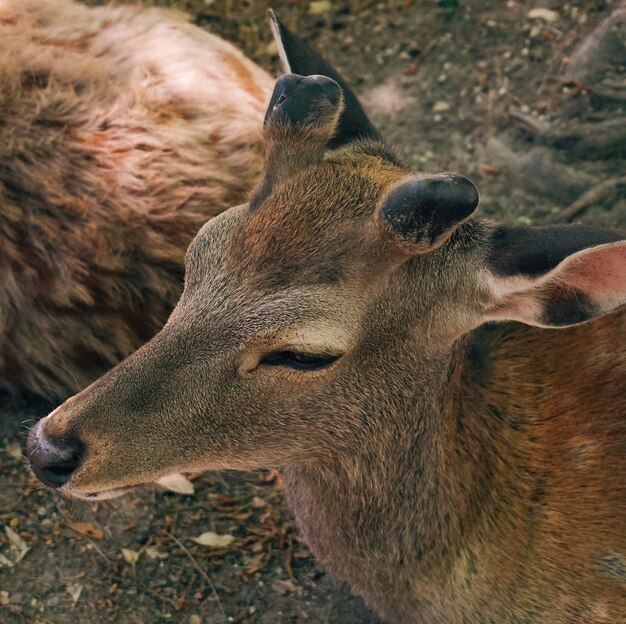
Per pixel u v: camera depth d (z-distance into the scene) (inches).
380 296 39.9
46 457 40.5
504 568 44.6
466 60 67.4
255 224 39.8
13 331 52.8
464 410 43.5
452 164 63.7
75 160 52.5
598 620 45.4
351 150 42.1
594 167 62.1
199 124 55.0
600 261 39.0
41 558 51.3
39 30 56.0
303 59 43.4
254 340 39.6
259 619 50.5
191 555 51.9
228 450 41.3
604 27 63.9
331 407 41.2
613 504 45.0
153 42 57.3
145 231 52.2
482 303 40.4
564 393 45.7
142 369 40.3
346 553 44.7
